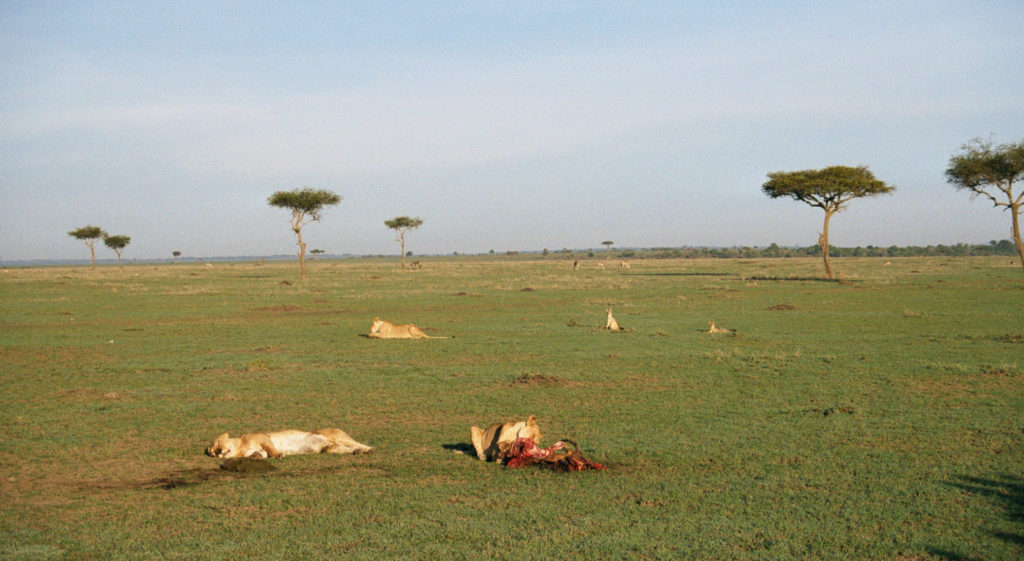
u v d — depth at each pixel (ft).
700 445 39.04
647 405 50.24
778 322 107.34
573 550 24.49
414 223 404.57
